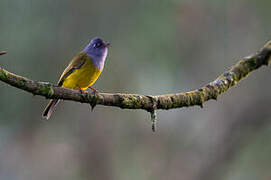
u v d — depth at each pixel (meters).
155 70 15.56
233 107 16.66
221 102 16.91
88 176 16.30
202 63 16.05
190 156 16.77
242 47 16.02
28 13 14.20
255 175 15.60
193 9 15.74
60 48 14.62
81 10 14.96
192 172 16.52
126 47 15.27
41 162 16.33
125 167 16.47
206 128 16.92
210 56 16.12
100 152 16.34
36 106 15.19
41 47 14.30
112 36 15.19
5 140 15.74
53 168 16.42
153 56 15.40
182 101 4.96
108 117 16.44
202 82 15.99
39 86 4.17
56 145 16.39
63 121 16.25
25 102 14.99
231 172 16.06
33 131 15.74
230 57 16.09
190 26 15.78
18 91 14.81
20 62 14.02
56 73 14.48
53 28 14.54
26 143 15.98
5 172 16.12
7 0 13.94
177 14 15.48
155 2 15.19
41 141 16.09
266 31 15.69
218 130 16.73
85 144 16.38
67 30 14.78
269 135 16.05
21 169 16.23
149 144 16.80
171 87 15.84
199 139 16.92
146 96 4.84
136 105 4.76
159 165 16.69
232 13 16.06
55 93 4.28
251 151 16.02
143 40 15.21
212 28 16.05
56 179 16.25
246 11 15.97
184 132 17.17
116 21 15.20
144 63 15.45
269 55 5.56
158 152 16.80
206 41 15.99
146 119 16.77
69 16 14.81
